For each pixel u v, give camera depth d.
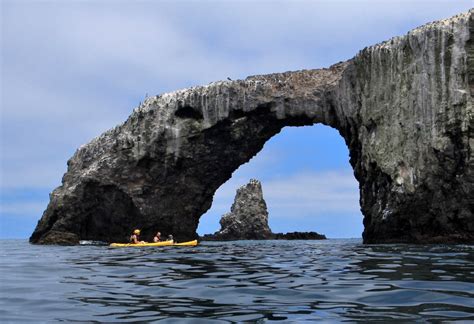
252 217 91.06
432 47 36.59
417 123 36.72
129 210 55.72
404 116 38.03
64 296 10.32
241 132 53.34
